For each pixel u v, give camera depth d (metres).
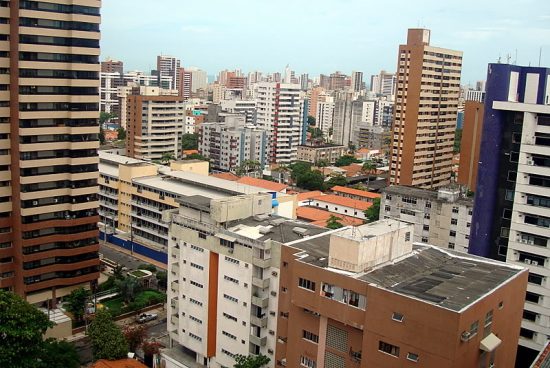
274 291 87.56
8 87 107.50
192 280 97.81
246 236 90.00
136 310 117.81
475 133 169.75
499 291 64.19
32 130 108.31
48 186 112.56
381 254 70.00
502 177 96.38
